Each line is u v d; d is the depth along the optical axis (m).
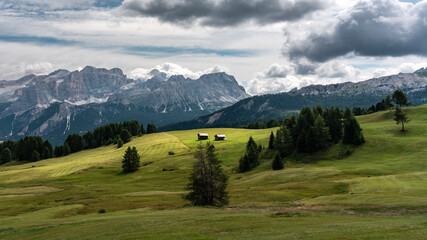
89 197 74.19
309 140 110.06
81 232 32.34
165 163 135.38
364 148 102.94
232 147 151.62
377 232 24.39
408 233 23.36
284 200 54.50
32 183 114.12
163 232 29.08
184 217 37.69
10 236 34.12
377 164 85.31
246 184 83.06
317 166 95.06
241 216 37.03
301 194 59.03
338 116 117.62
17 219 48.44
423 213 35.12
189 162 130.50
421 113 146.75
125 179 114.31
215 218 35.72
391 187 56.28
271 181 81.81
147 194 73.81
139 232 29.81
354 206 42.44
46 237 31.70
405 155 89.12
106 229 32.75
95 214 49.50
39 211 57.16
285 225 30.30
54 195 81.25
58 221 43.06
